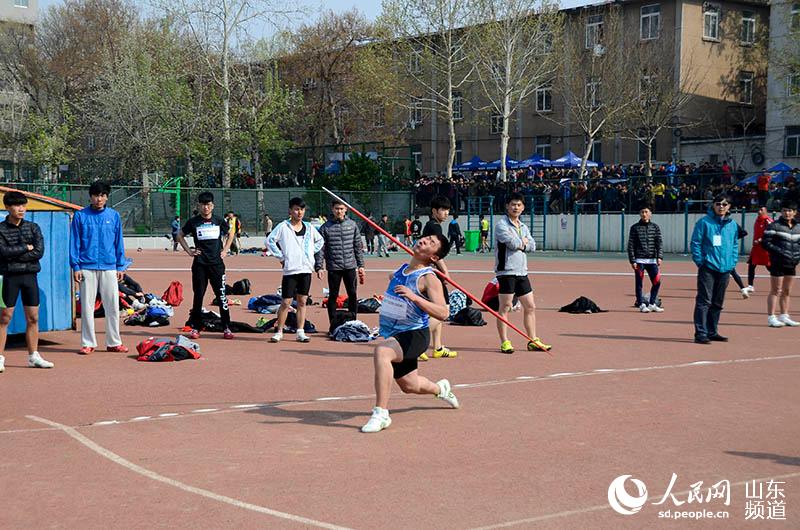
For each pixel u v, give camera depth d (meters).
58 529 4.82
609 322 14.73
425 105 59.22
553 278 25.20
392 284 7.20
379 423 6.99
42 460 6.19
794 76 43.03
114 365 10.29
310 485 5.58
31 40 60.06
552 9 47.09
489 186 43.44
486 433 6.93
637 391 8.64
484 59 47.41
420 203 45.69
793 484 5.63
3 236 9.77
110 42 57.41
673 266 30.09
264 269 28.67
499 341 12.38
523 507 5.16
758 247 19.28
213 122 47.25
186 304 17.67
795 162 45.06
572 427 7.12
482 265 31.19
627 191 39.97
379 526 4.84
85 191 42.94
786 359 10.73
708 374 9.63
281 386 9.00
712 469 5.95
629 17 50.72
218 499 5.31
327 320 14.84
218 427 7.16
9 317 9.81
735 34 50.75
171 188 43.47
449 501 5.26
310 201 44.69
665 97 46.19
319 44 59.06
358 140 61.25
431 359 10.71
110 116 49.28
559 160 47.75
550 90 53.53
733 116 51.03
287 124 52.78
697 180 37.97
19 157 58.41
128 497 5.36
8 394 8.55
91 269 11.04
